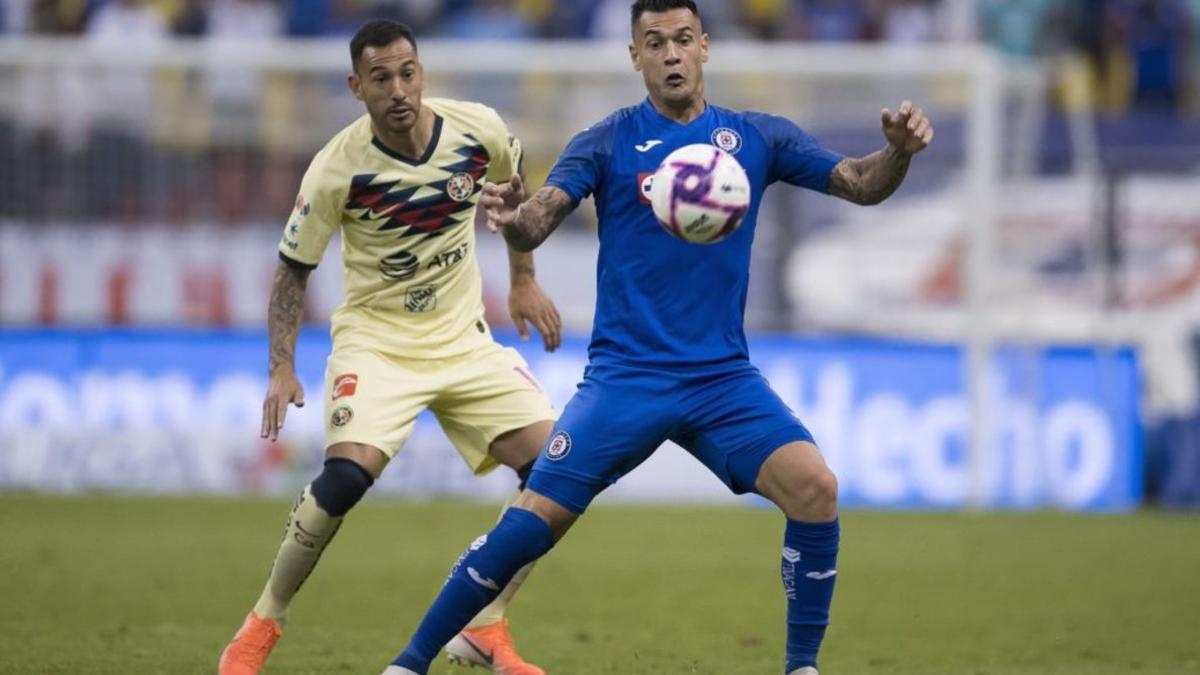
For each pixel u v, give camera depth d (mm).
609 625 30625
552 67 56156
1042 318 58469
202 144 56125
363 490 23297
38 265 55438
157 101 56062
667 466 54750
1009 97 60938
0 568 37250
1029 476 54531
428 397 24328
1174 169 59594
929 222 55938
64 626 29609
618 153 21500
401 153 24047
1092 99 72750
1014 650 28203
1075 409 54750
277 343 23984
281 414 23609
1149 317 57812
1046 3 73188
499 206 20281
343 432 23516
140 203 55875
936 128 56188
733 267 21422
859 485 53469
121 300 55562
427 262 24578
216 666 25562
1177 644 28844
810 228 55750
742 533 45469
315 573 37125
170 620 30500
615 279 21516
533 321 25859
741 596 34344
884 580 36844
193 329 54531
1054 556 40969
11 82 55719
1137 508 54000
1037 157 62031
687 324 21328
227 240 55906
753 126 21859
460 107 24625
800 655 21641
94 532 44031
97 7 68312
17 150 55562
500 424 24797
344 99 56688
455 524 46531
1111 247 58438
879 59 56375
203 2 68875
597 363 21656
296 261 24156
